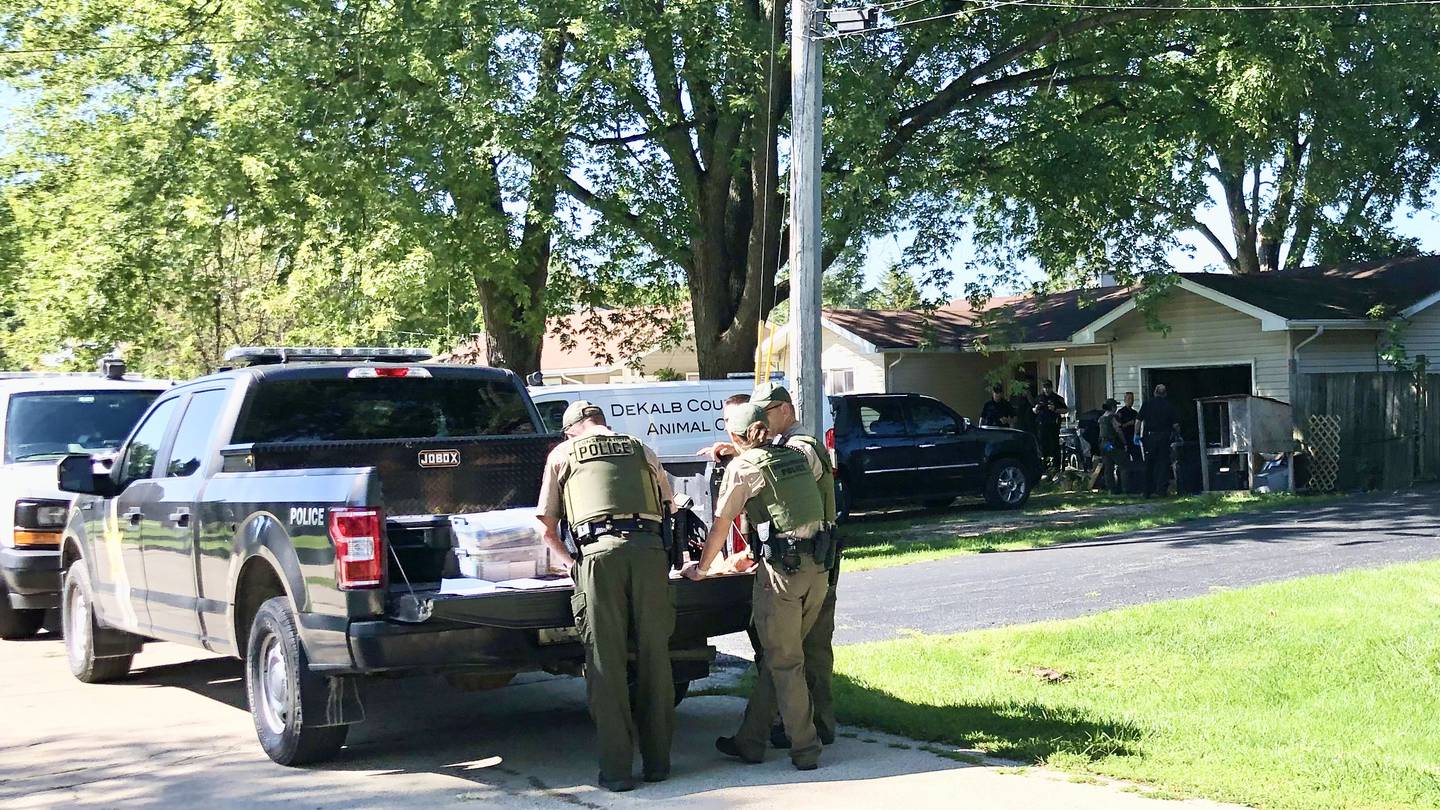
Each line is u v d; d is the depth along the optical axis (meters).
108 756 7.11
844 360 29.80
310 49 18.03
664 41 18.25
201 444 7.95
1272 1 19.08
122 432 12.07
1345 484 19.53
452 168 17.53
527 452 7.75
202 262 20.30
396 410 8.17
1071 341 25.34
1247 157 20.88
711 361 20.97
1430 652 7.85
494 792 6.21
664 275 24.41
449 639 6.21
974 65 21.48
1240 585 10.87
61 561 9.86
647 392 15.62
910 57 20.25
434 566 6.65
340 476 6.29
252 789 6.35
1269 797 5.43
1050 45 21.64
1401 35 19.42
